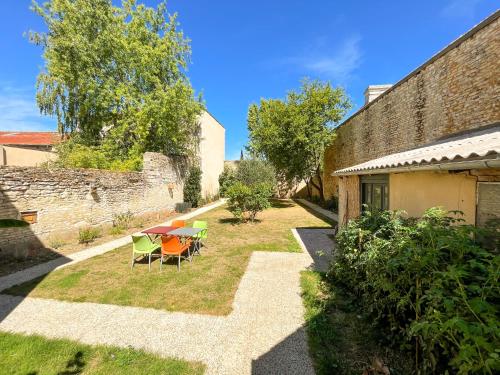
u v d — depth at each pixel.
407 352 2.62
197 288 4.65
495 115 5.00
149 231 6.29
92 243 8.07
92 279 5.09
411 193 4.28
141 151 14.42
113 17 13.45
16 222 3.71
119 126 14.11
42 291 4.52
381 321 3.21
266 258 6.48
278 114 17.06
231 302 4.12
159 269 5.69
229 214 14.55
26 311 3.82
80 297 4.29
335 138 17.17
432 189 3.72
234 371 2.62
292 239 8.58
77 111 14.27
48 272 5.49
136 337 3.18
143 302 4.12
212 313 3.77
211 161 22.72
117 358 2.79
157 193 13.70
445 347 1.83
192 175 17.95
